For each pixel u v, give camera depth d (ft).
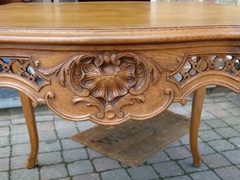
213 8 4.82
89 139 6.63
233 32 2.97
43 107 7.95
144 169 5.61
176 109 8.20
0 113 7.66
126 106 3.19
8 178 5.36
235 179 5.34
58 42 2.77
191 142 5.49
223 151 6.21
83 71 3.02
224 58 3.22
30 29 2.89
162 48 2.98
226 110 8.15
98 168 5.65
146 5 5.44
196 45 3.05
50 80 3.07
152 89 3.15
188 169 5.61
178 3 5.86
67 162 5.84
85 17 3.72
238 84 3.32
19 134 6.87
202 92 5.17
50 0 9.98
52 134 6.89
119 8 4.87
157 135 6.75
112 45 2.89
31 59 3.01
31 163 5.58
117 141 6.53
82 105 3.17
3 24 3.14
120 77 3.05
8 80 3.18
